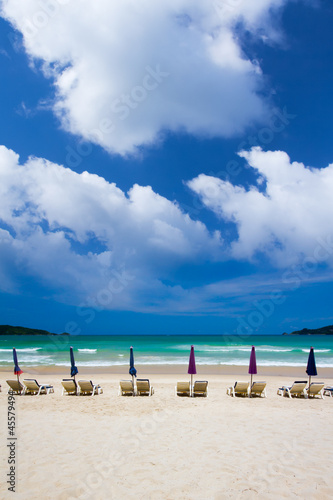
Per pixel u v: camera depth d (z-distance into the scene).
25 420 8.16
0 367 21.80
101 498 4.32
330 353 33.81
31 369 20.72
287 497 4.36
